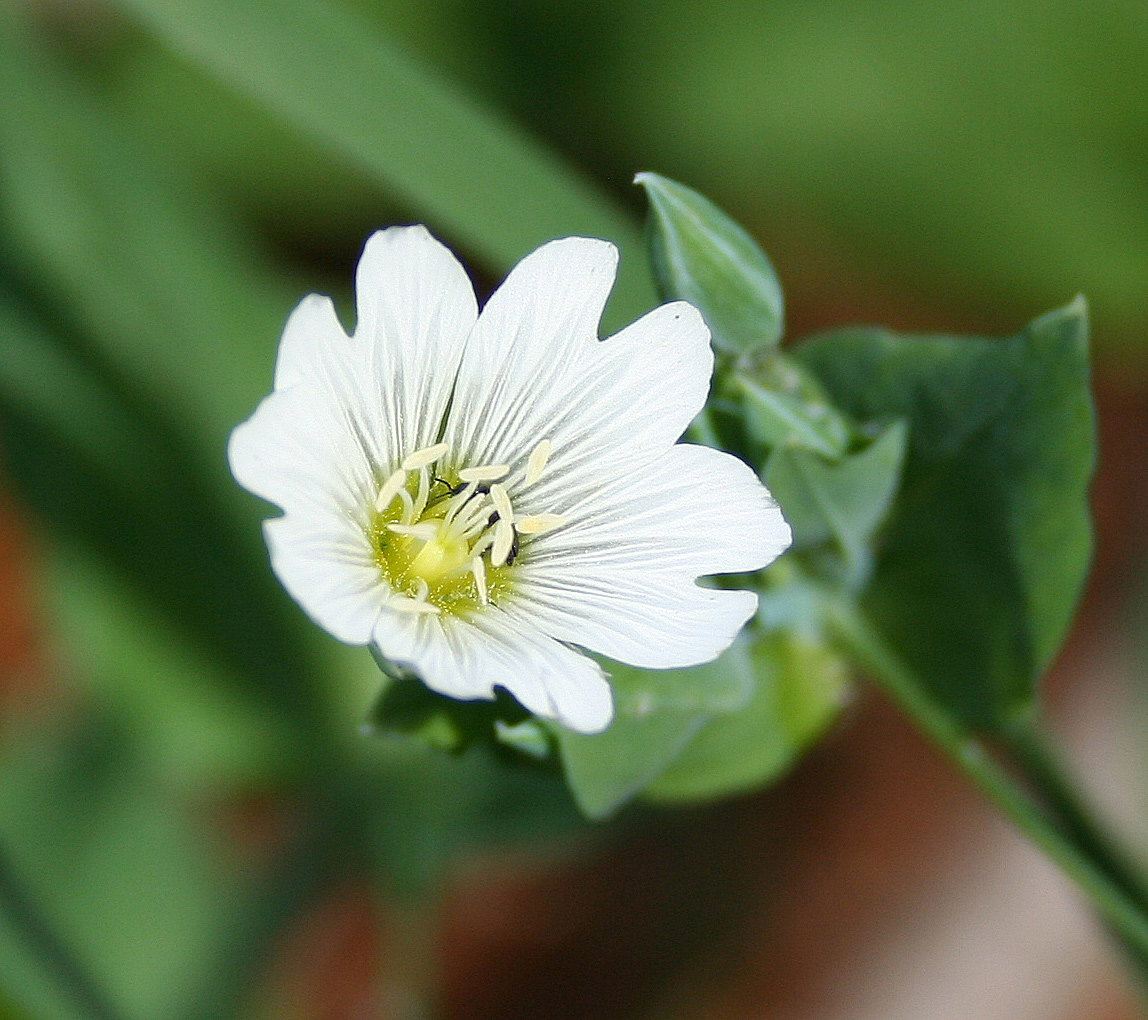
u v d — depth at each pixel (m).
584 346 0.16
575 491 0.16
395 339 0.16
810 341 0.17
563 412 0.16
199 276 0.20
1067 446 0.17
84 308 0.19
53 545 0.19
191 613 0.20
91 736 0.20
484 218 0.18
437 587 0.16
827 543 0.17
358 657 0.20
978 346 0.17
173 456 0.20
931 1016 0.20
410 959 0.19
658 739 0.16
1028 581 0.17
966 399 0.17
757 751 0.17
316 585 0.16
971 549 0.17
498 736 0.16
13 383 0.19
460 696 0.15
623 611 0.16
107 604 0.19
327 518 0.16
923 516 0.17
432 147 0.18
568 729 0.16
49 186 0.19
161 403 0.20
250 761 0.20
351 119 0.18
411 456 0.16
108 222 0.20
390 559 0.16
